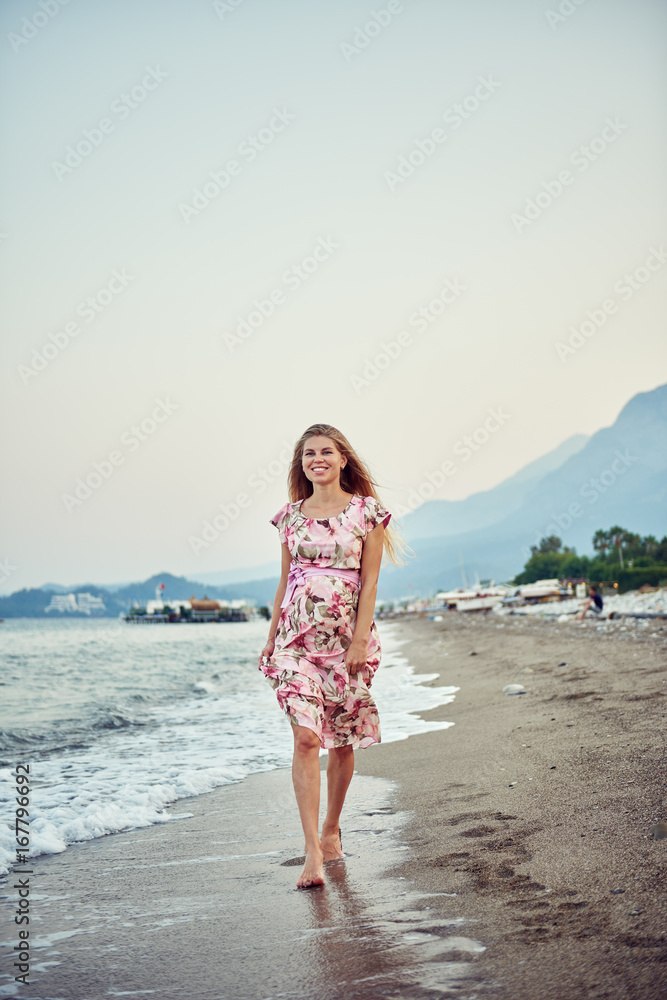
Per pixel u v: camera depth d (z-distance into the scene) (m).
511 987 1.80
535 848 2.82
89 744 7.15
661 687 6.20
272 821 4.01
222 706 10.39
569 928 2.09
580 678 7.87
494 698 7.78
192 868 3.22
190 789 4.94
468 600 56.69
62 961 2.25
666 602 23.08
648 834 2.73
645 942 1.92
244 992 1.94
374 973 1.97
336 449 3.53
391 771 4.87
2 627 104.50
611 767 3.84
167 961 2.21
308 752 3.04
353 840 3.41
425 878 2.70
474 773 4.38
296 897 2.69
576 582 78.81
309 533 3.38
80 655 26.78
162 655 26.66
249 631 70.69
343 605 3.29
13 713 10.06
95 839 3.87
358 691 3.31
